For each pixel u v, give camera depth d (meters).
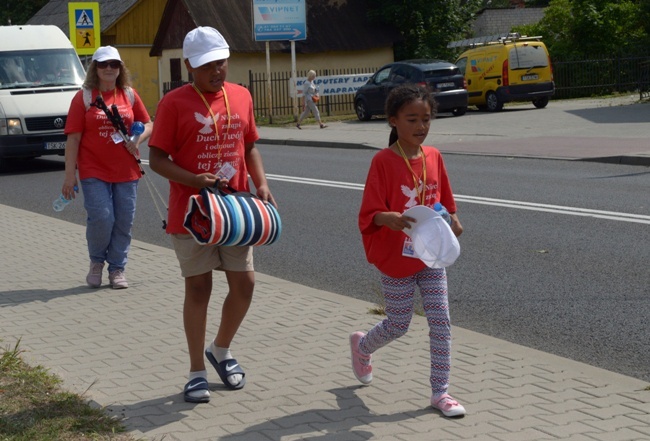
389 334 5.08
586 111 28.14
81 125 7.94
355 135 25.42
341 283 8.73
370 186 4.86
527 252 9.65
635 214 11.48
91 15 24.73
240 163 5.22
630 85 36.88
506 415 4.82
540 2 63.22
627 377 5.49
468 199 13.26
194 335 5.14
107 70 7.93
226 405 5.02
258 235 4.88
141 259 9.45
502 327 7.04
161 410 4.93
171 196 5.17
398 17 38.66
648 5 38.41
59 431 4.54
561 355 6.32
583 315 7.25
